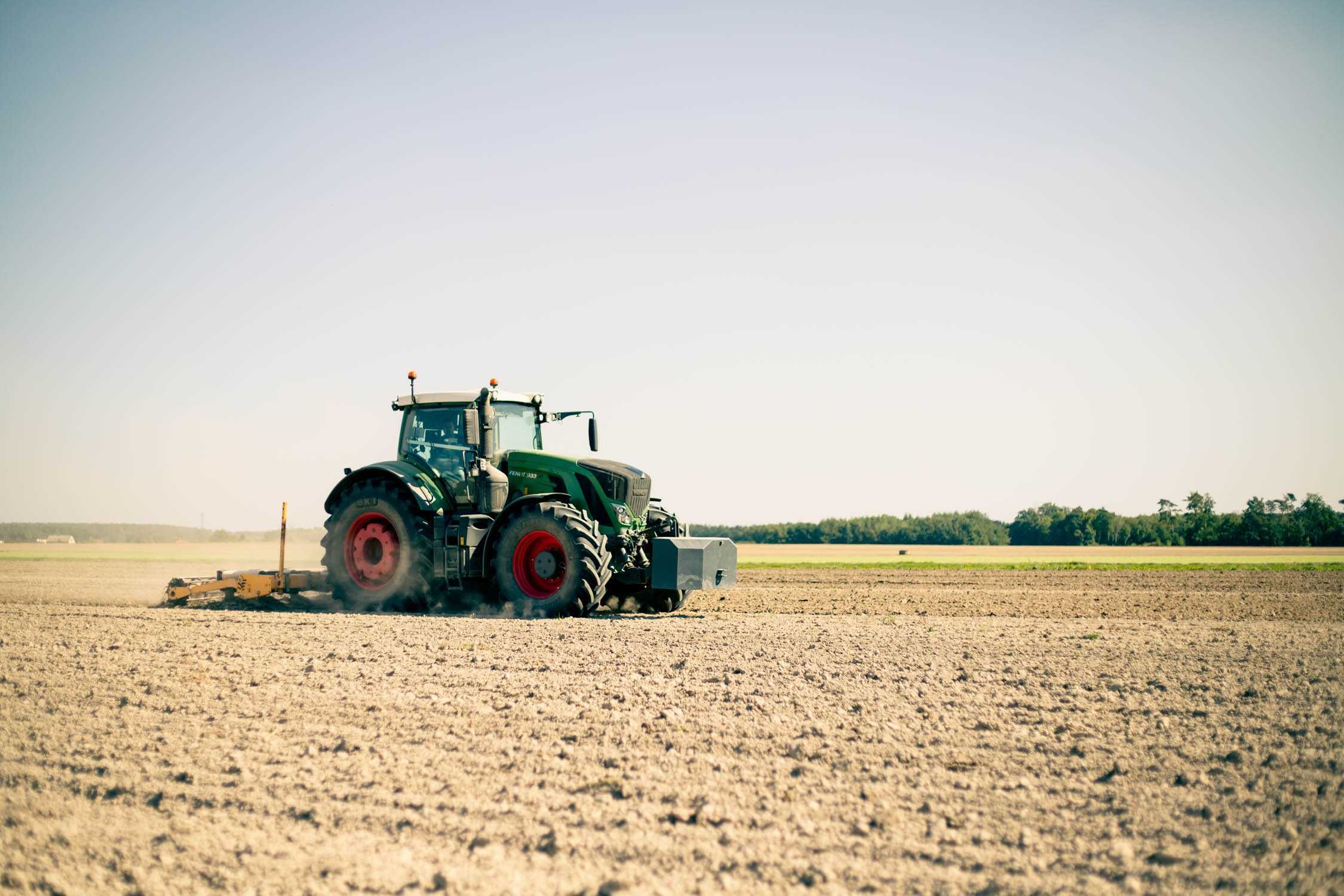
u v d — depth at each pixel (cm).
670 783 433
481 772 451
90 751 484
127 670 694
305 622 998
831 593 1625
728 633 926
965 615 1213
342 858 351
